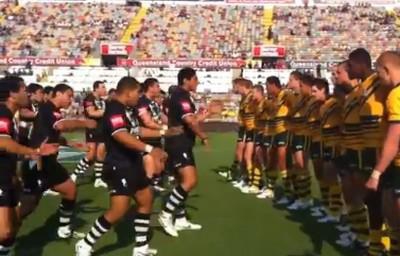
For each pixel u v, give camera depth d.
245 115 11.52
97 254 6.87
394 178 5.40
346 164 6.66
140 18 49.25
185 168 7.70
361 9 50.44
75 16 49.12
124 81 6.43
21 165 7.28
